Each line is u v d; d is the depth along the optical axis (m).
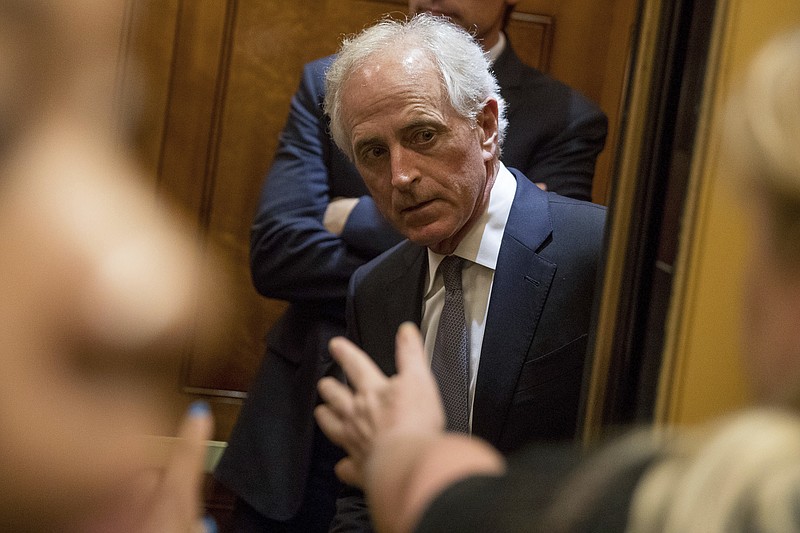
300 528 2.88
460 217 2.28
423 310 2.38
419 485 1.05
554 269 2.31
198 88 3.93
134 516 0.92
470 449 1.10
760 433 0.85
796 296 0.89
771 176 0.87
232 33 3.94
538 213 2.36
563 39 4.08
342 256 2.88
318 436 2.86
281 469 2.87
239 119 3.98
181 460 1.04
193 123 3.95
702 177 1.55
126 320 0.81
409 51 2.27
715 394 1.56
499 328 2.29
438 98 2.24
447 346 2.31
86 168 0.82
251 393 2.97
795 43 0.90
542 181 2.97
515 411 2.28
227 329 3.89
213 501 3.41
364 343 2.43
